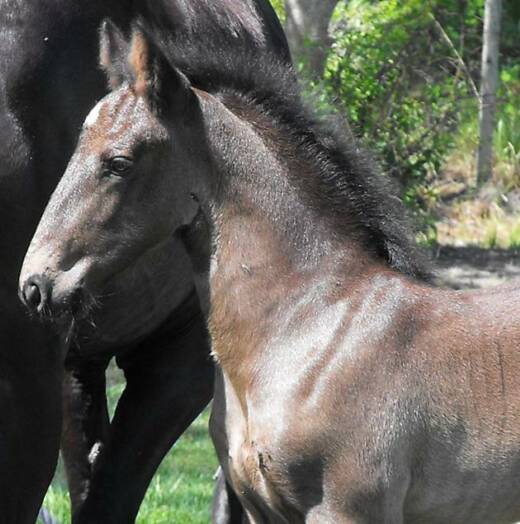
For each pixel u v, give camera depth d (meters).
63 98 8.49
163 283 9.30
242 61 8.34
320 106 8.51
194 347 9.99
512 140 28.89
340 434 7.68
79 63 8.55
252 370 7.91
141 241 7.77
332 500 7.71
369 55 23.72
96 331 9.26
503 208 27.22
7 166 8.30
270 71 8.34
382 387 7.73
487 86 27.53
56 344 8.58
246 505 8.12
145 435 9.95
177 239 8.70
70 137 8.52
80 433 10.58
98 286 7.75
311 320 7.89
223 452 8.20
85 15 8.66
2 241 8.33
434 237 24.62
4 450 8.50
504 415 7.81
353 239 8.11
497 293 8.11
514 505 7.98
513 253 25.05
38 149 8.41
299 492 7.77
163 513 13.42
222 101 8.08
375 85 23.50
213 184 7.89
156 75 7.68
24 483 8.61
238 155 7.92
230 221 7.93
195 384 10.03
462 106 26.56
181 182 7.81
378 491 7.68
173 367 9.97
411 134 24.20
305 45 21.98
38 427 8.58
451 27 29.00
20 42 8.43
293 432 7.71
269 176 7.97
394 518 7.76
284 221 7.98
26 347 8.45
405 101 24.11
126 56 8.00
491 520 8.02
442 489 7.87
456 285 23.19
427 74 25.86
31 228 8.40
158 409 9.95
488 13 27.38
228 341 8.01
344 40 24.17
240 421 8.01
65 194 7.66
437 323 7.93
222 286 7.96
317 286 7.95
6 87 8.36
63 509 13.65
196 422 18.61
